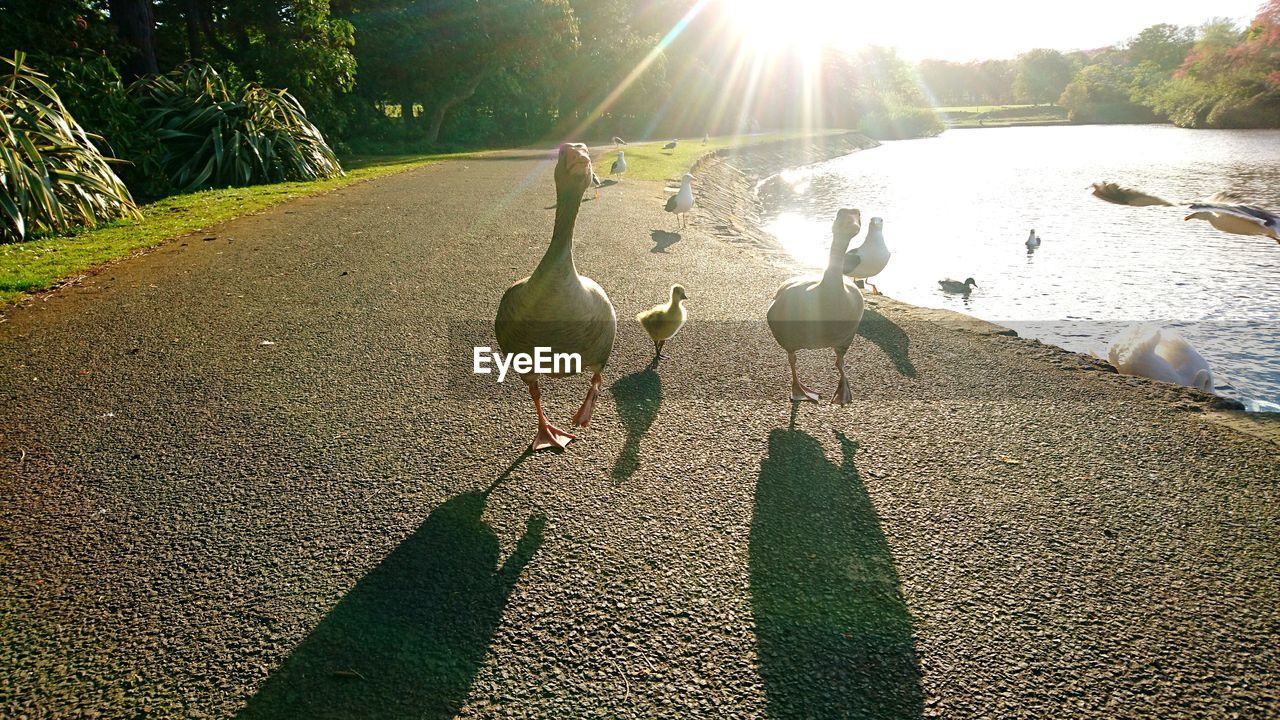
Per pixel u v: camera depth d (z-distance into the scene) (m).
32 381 5.40
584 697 2.56
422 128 37.41
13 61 11.17
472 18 31.73
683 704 2.53
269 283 8.22
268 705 2.53
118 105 14.62
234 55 24.86
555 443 4.32
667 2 56.66
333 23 23.28
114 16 17.83
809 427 4.66
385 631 2.87
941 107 135.75
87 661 2.73
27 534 3.51
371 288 8.02
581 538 3.47
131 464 4.18
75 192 11.13
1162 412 4.78
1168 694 2.56
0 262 8.83
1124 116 91.81
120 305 7.34
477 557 3.32
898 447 4.37
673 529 3.54
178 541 3.45
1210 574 3.15
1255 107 62.88
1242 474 3.95
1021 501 3.74
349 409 4.93
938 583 3.14
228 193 15.02
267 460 4.22
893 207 23.67
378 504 3.76
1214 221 3.57
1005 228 19.02
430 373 5.59
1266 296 11.76
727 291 8.15
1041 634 2.84
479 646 2.80
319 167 18.66
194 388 5.28
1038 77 132.50
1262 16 61.38
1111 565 3.23
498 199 15.04
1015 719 2.46
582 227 12.24
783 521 3.61
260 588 3.12
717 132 59.69
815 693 2.58
